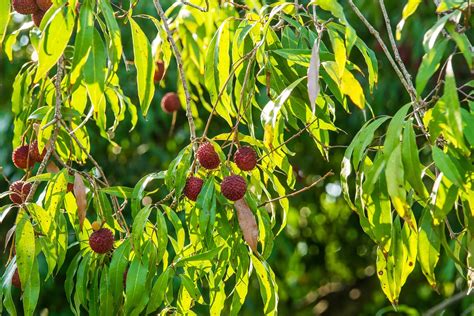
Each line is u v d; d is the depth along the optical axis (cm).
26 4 216
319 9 401
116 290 200
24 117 253
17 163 234
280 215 443
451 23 169
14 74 433
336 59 196
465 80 413
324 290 578
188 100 217
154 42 271
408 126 170
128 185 447
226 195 201
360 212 189
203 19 292
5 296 212
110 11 198
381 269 210
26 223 205
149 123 418
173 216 204
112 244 211
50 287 406
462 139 158
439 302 530
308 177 489
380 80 413
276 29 231
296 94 225
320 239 548
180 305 219
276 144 228
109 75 199
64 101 247
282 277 536
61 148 244
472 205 179
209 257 202
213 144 208
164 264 221
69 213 228
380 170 176
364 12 405
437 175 194
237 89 232
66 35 190
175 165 206
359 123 428
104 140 433
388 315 552
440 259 479
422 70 164
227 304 466
